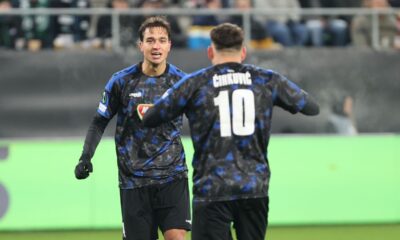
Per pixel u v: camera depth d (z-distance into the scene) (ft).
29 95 140.67
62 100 141.38
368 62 147.23
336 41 151.94
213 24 147.95
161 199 80.79
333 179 142.61
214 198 66.13
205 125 66.64
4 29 144.66
